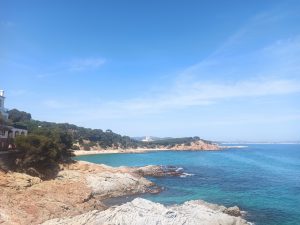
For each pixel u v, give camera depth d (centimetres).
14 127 8819
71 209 5284
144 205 4803
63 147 9256
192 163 16962
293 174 11875
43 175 7231
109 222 4309
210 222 4541
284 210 6116
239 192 7950
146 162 17788
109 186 7544
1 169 6234
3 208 4653
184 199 7056
